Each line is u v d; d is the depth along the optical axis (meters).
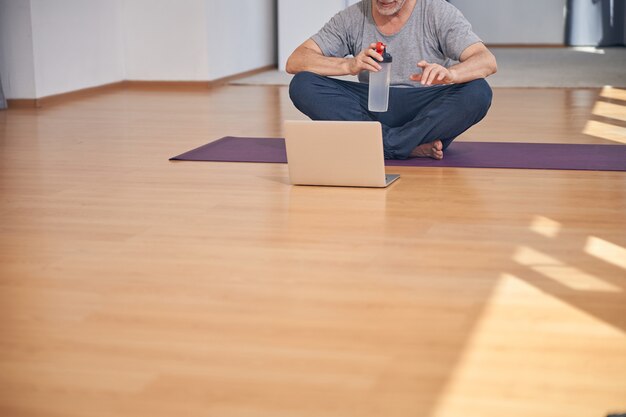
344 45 3.88
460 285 2.17
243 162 3.83
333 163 3.25
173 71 7.65
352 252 2.45
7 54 6.19
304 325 1.91
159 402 1.55
